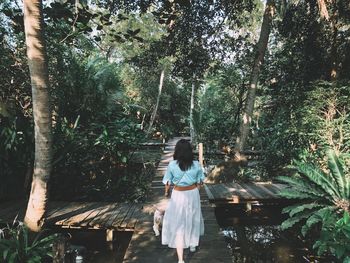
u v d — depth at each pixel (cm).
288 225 633
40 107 518
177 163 457
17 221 656
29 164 858
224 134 1436
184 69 1158
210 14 1069
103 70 1170
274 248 686
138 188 950
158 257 490
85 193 952
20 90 995
